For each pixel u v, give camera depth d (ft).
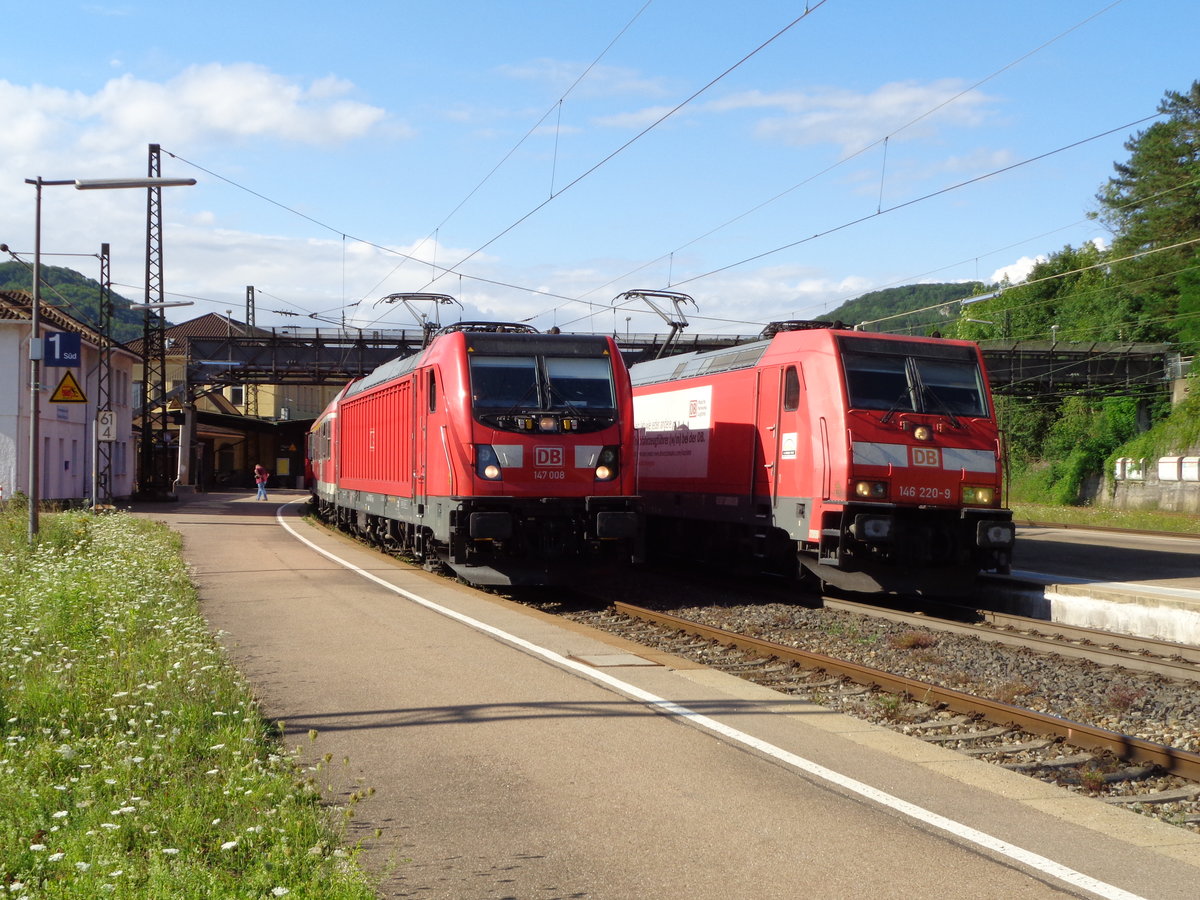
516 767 22.35
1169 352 180.14
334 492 97.09
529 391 53.78
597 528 52.70
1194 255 218.38
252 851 16.75
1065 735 27.45
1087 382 179.73
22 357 121.29
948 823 19.08
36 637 33.30
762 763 22.75
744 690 29.96
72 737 22.72
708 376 65.98
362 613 44.83
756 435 59.31
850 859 17.38
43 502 116.88
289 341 167.12
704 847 17.88
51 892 14.83
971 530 53.11
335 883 15.35
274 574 60.64
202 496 188.14
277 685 30.32
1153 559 72.54
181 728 23.47
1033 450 210.59
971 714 30.14
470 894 15.93
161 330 152.87
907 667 39.09
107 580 45.03
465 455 52.70
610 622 48.37
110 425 104.53
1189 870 17.11
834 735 25.18
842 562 51.06
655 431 74.38
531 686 30.19
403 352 166.09
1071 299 261.85
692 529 71.26
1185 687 34.78
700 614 52.11
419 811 19.60
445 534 54.44
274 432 249.34
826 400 52.65
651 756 23.18
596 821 19.11
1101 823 19.43
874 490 51.21
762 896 15.92
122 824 17.34
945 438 52.60
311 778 20.56
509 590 60.08
